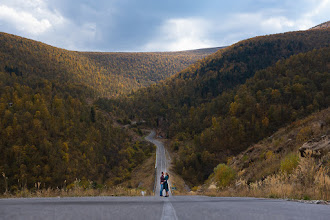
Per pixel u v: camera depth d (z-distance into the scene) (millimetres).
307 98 168750
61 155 134125
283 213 2617
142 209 3023
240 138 150125
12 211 2602
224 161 134625
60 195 11898
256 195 11266
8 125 151375
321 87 182500
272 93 176625
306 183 9375
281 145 27266
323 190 8023
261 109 166125
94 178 140375
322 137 15422
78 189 13383
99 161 155500
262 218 2197
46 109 172625
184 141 195125
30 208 2979
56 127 160625
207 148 151750
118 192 16047
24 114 162500
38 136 146125
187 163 134375
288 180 11516
